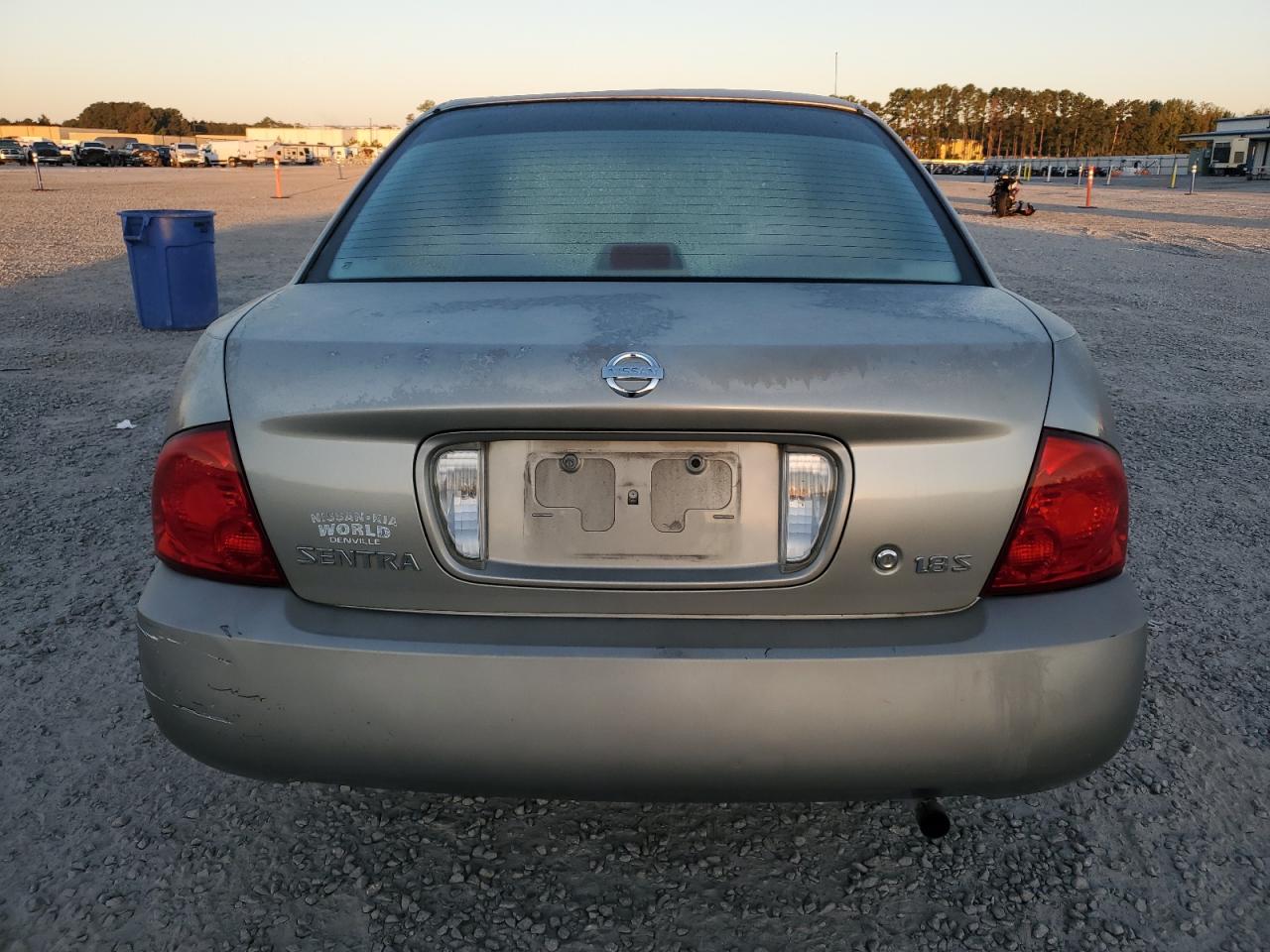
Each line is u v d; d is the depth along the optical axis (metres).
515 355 1.61
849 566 1.62
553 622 1.66
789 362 1.59
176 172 55.34
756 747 1.60
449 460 1.64
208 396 1.70
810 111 2.59
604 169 2.29
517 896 2.06
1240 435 5.73
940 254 2.16
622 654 1.60
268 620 1.66
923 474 1.60
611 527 1.66
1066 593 1.69
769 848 2.21
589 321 1.72
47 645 3.05
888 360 1.62
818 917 2.01
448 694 1.61
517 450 1.65
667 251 2.08
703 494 1.65
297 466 1.64
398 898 2.05
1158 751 2.58
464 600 1.66
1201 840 2.25
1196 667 3.01
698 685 1.59
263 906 2.02
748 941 1.95
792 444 1.62
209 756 1.72
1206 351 8.27
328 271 2.13
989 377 1.64
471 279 2.04
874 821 2.30
